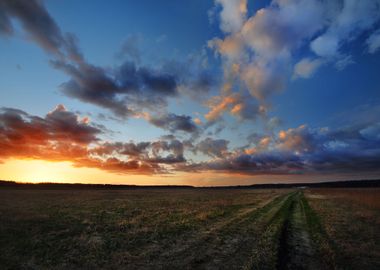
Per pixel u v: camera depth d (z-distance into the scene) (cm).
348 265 995
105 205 3388
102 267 1002
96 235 1555
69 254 1165
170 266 1001
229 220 2075
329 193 6538
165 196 5803
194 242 1363
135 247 1277
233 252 1170
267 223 1931
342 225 1825
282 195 6150
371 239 1400
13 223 1892
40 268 995
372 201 3503
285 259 1066
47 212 2550
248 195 6256
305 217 2236
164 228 1748
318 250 1188
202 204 3569
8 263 1048
